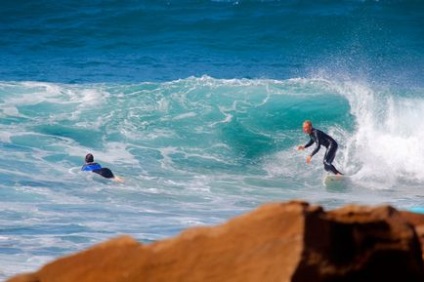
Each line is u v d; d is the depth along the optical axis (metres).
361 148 78.88
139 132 82.06
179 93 90.50
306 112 88.94
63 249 41.94
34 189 58.69
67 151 73.56
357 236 13.38
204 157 77.62
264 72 115.50
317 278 12.86
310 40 136.12
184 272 13.59
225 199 60.88
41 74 109.06
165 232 46.47
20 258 39.66
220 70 116.25
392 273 13.37
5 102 86.44
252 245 13.35
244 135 84.44
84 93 89.88
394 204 59.53
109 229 47.25
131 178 66.06
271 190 65.94
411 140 78.62
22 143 74.62
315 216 13.32
